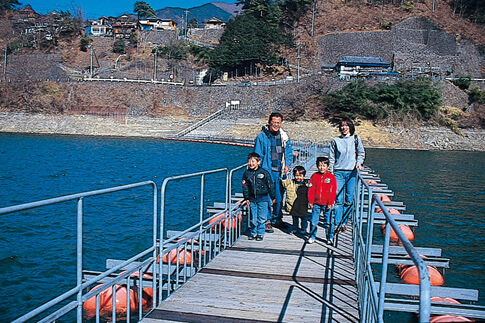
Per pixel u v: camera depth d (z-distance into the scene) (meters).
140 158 37.94
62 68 95.81
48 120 73.62
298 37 103.06
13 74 90.31
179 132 70.62
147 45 109.94
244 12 107.44
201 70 96.38
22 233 12.16
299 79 79.44
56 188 21.59
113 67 98.81
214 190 20.52
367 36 94.94
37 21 118.81
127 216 14.73
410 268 9.17
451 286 9.28
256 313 5.29
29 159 34.62
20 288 8.54
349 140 8.98
